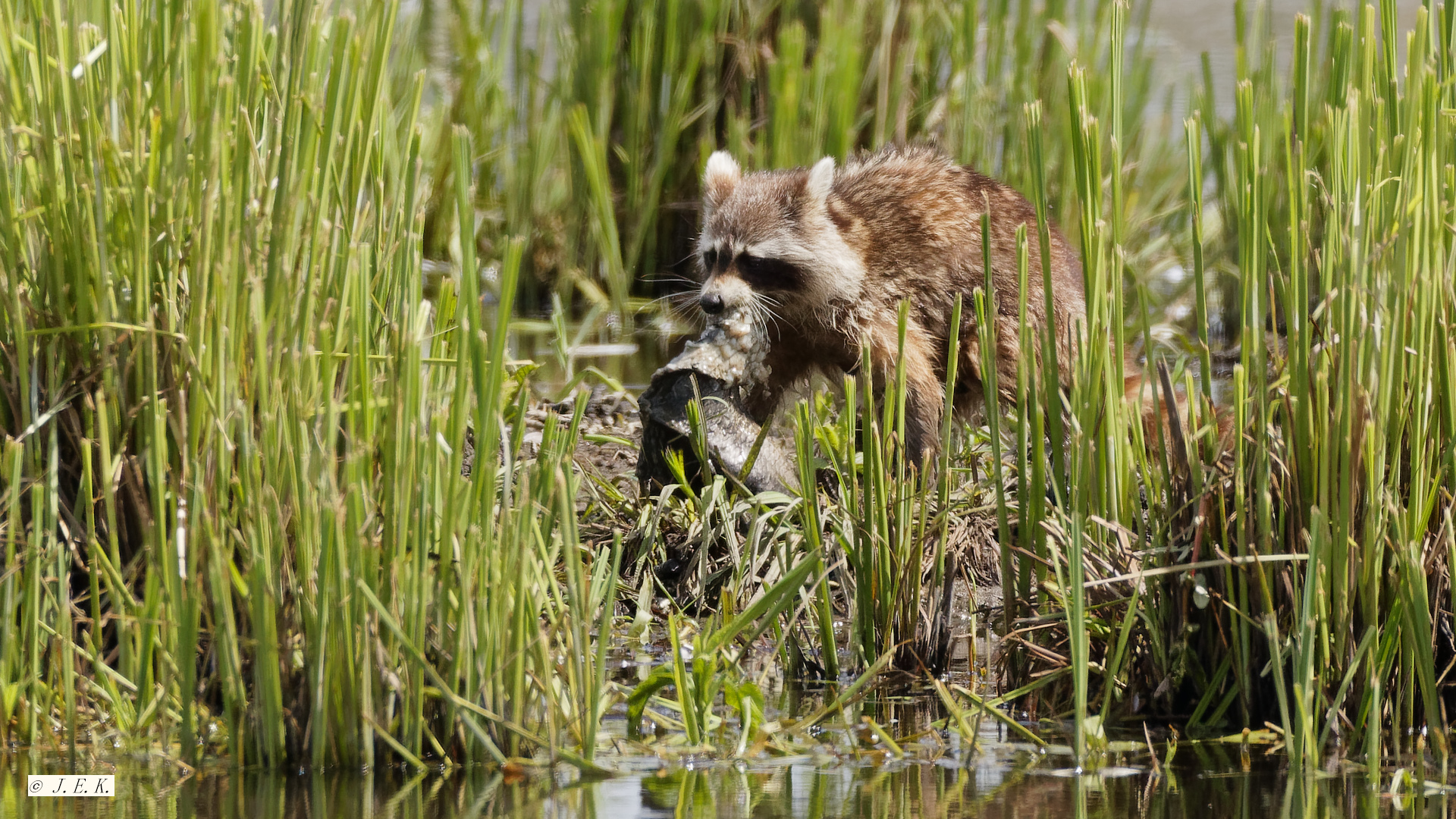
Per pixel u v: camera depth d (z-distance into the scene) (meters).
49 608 5.51
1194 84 15.28
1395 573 5.55
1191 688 5.88
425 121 15.06
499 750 5.15
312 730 5.08
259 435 5.34
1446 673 5.69
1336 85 5.86
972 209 10.38
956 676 6.57
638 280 15.37
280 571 5.16
